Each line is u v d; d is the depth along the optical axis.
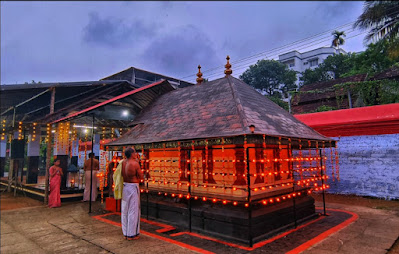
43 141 17.22
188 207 5.97
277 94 32.97
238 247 4.66
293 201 5.86
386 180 9.24
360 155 9.90
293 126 6.38
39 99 11.71
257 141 4.50
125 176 5.39
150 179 7.45
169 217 6.43
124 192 5.34
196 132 5.52
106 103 8.52
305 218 6.42
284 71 34.47
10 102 11.50
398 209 7.61
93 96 11.58
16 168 12.38
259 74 34.84
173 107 7.84
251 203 4.86
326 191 10.70
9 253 4.60
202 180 6.16
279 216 5.62
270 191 5.99
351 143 10.12
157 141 5.90
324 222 6.28
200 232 5.55
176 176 6.80
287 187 6.62
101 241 5.13
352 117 10.19
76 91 11.79
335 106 17.78
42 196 10.26
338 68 34.03
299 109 19.97
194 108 6.94
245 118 5.14
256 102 6.62
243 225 4.90
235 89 6.64
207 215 5.50
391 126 9.08
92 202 9.80
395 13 11.38
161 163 7.28
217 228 5.33
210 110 6.32
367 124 9.59
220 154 5.84
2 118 12.68
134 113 9.99
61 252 4.61
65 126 10.21
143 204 7.20
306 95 20.48
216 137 4.78
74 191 10.30
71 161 15.68
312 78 35.72
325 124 10.62
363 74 18.67
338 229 5.69
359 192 9.83
